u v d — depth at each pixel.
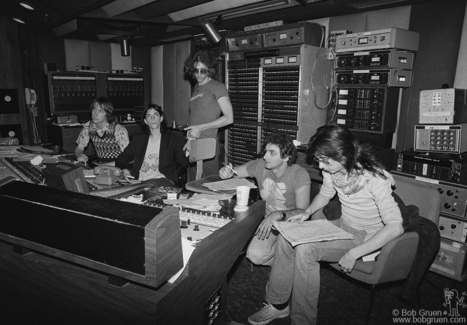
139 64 7.02
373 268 2.00
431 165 2.77
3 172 2.15
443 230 2.74
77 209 1.22
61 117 5.69
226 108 3.19
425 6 3.39
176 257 1.18
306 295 1.95
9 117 5.64
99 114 3.35
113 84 6.34
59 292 1.39
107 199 1.27
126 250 1.12
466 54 3.15
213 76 3.29
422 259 2.27
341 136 1.91
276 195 2.46
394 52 3.18
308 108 3.81
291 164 2.39
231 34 4.38
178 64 6.43
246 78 4.32
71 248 1.24
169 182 2.82
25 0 3.65
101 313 1.31
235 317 2.26
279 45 3.86
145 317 1.20
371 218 2.11
